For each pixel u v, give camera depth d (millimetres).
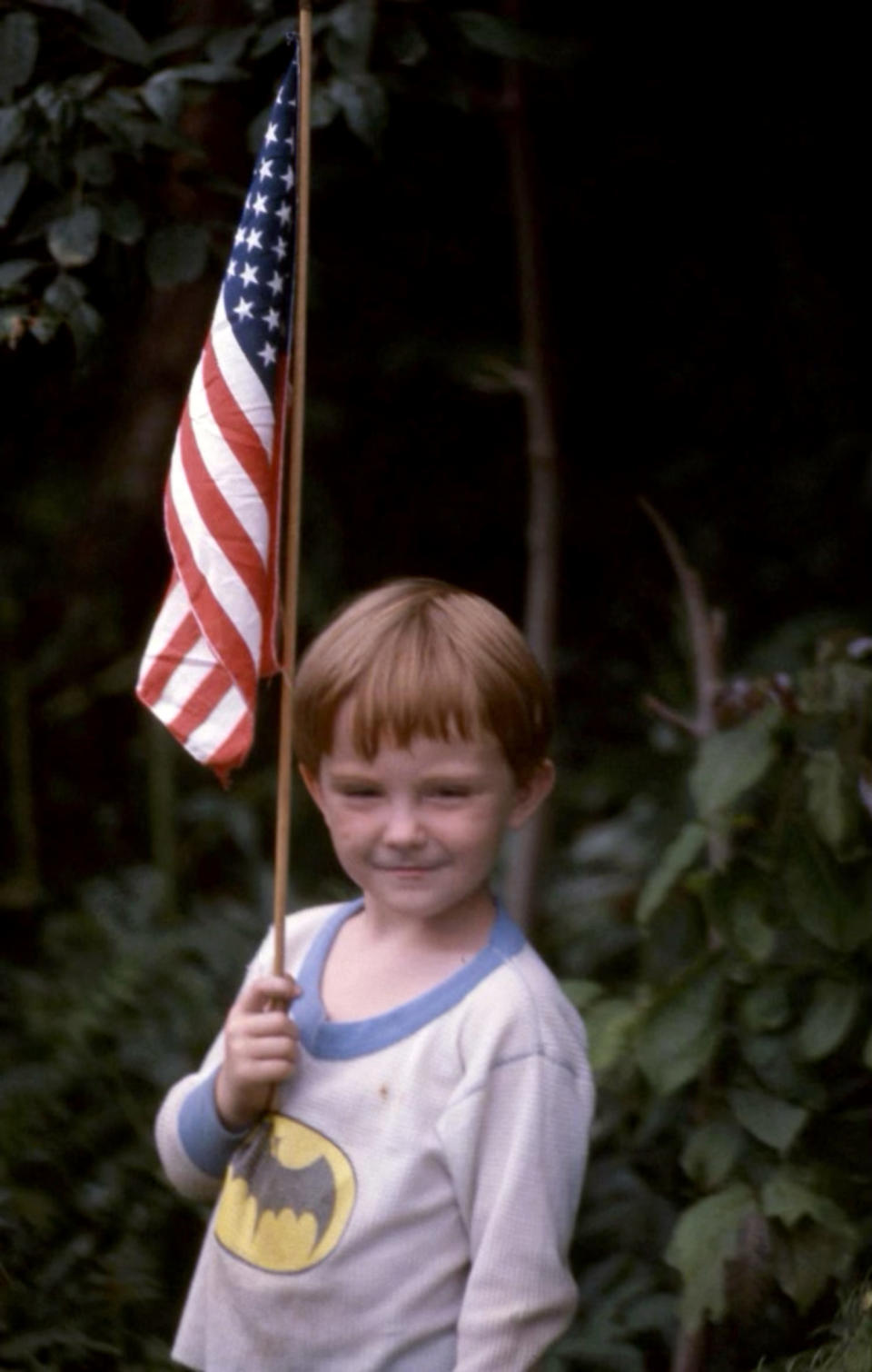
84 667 7398
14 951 6758
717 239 7500
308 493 8055
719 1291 3752
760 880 4047
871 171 7367
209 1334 3090
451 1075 2910
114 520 7582
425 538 8195
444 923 3049
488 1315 2809
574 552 8117
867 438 7613
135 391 7586
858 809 3941
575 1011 3084
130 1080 5496
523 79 5586
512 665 2959
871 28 6988
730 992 4176
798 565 7883
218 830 7113
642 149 6992
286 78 3305
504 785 2982
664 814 6766
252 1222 3012
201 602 3107
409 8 4496
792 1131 3945
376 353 7234
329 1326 2924
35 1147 5039
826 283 7566
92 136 4207
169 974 5996
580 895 6473
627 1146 4676
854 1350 3340
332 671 2949
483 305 6879
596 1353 4137
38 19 4301
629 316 7727
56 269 4316
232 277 3229
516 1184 2840
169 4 5402
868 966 4293
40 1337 4078
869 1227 4129
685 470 7961
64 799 7242
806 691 4082
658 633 7895
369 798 2973
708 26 6930
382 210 5930
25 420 8094
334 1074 2990
